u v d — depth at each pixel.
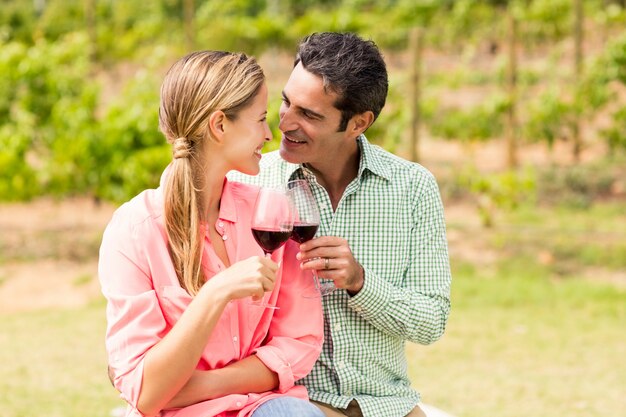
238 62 2.17
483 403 4.69
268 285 2.03
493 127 10.98
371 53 2.47
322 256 2.27
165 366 2.00
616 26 14.77
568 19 15.40
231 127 2.15
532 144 11.39
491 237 8.55
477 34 18.12
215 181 2.20
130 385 2.05
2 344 5.83
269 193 2.15
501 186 8.73
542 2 15.55
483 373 5.20
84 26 23.98
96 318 6.55
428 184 2.62
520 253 8.14
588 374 5.14
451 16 18.61
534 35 15.89
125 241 2.15
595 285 7.07
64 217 9.84
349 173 2.61
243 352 2.23
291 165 2.61
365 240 2.57
